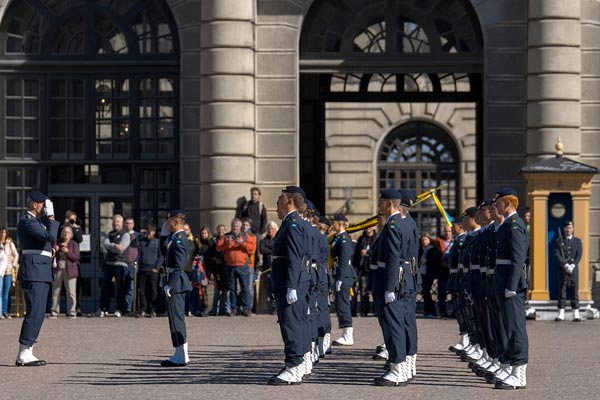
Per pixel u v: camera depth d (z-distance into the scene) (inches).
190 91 1226.0
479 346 776.3
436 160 2167.8
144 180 1246.3
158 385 652.7
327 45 1238.9
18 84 1247.5
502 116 1218.0
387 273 658.2
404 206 684.7
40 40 1245.1
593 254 1218.6
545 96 1203.2
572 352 828.0
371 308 1223.5
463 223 839.1
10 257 1158.3
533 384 661.3
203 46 1212.5
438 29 1237.7
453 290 839.7
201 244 1170.6
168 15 1237.7
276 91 1225.4
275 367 735.1
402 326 659.4
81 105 1246.9
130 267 1167.6
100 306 1171.3
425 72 1237.1
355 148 2150.6
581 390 636.1
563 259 1109.1
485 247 706.8
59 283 1146.0
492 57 1214.9
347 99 1397.6
